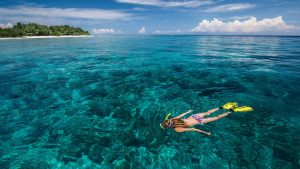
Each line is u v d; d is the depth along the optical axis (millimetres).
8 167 4539
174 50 27859
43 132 5973
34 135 5816
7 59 19500
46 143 5426
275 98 8328
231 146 5145
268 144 5195
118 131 6000
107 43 45188
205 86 10156
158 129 6066
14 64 16734
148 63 17016
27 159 4801
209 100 8289
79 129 6129
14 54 23297
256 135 5613
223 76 12047
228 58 19375
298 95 8617
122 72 13461
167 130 5941
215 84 10461
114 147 5227
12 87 10164
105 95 9008
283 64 15688
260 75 12094
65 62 17703
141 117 6871
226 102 8031
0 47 32125
